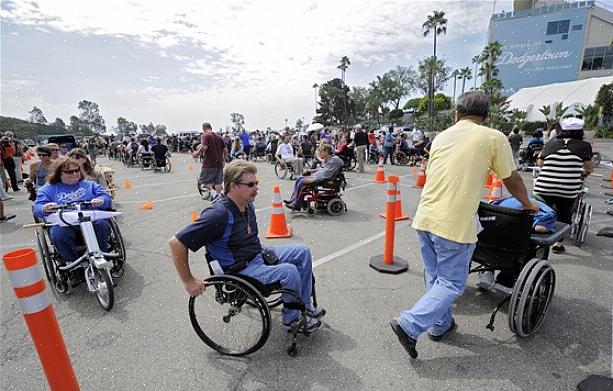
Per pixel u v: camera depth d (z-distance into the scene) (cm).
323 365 245
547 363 244
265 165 1727
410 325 238
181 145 3162
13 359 262
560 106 3822
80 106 9769
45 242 355
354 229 567
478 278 375
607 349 258
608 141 2962
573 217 475
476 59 5925
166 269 418
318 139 1889
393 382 227
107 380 235
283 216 536
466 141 234
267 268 250
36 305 153
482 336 276
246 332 285
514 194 242
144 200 850
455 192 233
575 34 5694
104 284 337
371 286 363
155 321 306
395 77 7869
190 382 231
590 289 348
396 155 1566
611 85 3369
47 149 578
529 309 256
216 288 257
